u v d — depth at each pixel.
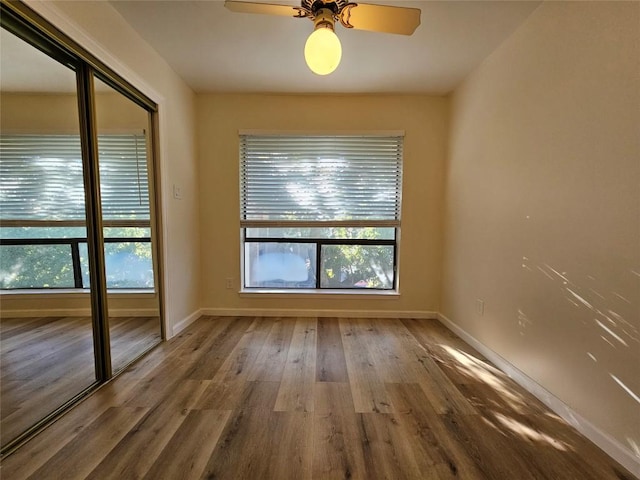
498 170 2.18
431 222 3.20
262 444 1.37
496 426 1.53
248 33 2.10
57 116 1.63
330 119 3.12
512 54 2.03
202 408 1.63
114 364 2.02
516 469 1.26
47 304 1.65
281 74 2.68
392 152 3.18
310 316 3.28
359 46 2.22
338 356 2.31
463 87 2.73
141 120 2.28
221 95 3.10
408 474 1.23
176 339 2.61
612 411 1.33
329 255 3.32
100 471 1.21
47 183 1.62
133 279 2.21
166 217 2.53
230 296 3.28
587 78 1.45
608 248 1.35
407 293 3.26
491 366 2.18
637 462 1.23
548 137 1.70
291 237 3.32
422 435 1.45
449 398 1.76
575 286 1.52
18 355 1.53
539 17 1.77
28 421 1.49
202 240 3.23
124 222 2.10
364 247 3.32
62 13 1.50
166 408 1.63
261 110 3.11
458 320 2.79
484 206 2.36
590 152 1.43
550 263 1.68
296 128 3.12
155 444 1.36
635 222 1.24
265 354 2.33
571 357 1.54
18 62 1.46
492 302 2.25
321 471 1.23
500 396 1.79
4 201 1.46
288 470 1.23
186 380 1.93
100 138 1.87
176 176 2.69
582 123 1.48
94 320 1.84
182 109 2.80
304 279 3.35
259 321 3.11
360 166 3.19
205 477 1.19
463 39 2.11
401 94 3.06
